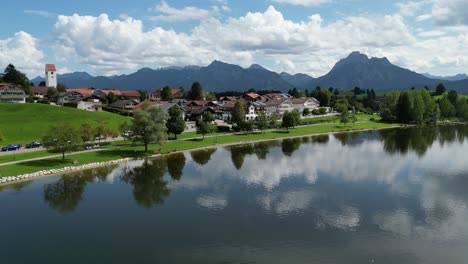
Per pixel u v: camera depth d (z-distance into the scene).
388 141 131.50
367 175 79.31
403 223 52.56
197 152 110.75
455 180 75.00
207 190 69.62
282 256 42.84
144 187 72.56
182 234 49.22
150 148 111.38
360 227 51.03
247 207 59.41
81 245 46.44
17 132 119.81
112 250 44.94
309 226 51.38
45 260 42.56
